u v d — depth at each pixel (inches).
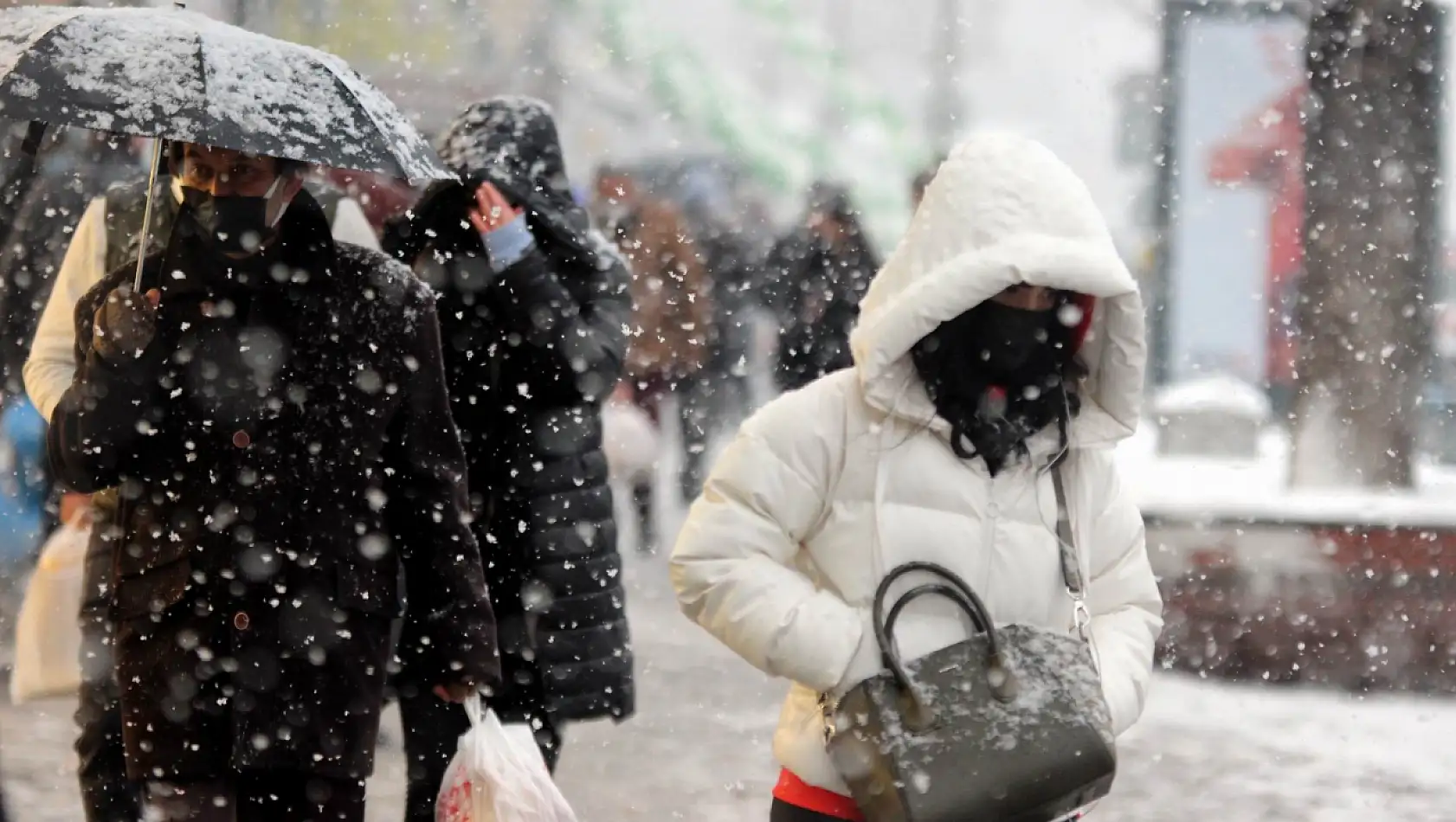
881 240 2982.3
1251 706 1188.5
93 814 641.6
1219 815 920.3
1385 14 1467.8
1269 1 2226.9
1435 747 1085.8
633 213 1988.2
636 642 1365.7
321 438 588.4
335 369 590.9
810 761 515.8
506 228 722.2
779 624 504.1
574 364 724.0
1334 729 1125.7
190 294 586.2
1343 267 1478.8
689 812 906.1
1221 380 2107.5
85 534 720.3
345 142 574.6
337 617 585.3
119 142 1248.8
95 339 574.9
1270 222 2361.0
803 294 1715.1
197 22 585.6
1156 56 2507.4
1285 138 2284.7
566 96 3289.9
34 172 1096.8
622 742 1046.4
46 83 556.4
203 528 582.9
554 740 727.1
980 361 508.7
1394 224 1481.3
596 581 725.9
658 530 1973.4
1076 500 529.7
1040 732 485.4
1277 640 1273.4
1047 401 515.2
